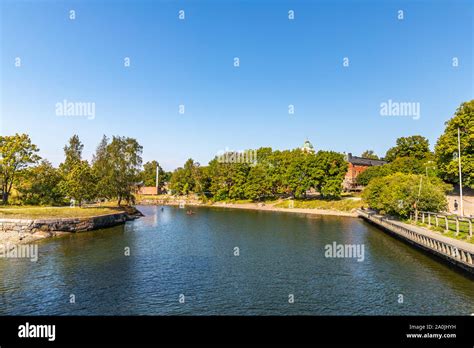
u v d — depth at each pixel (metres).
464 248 23.47
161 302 19.25
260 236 43.44
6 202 58.75
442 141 59.12
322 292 20.91
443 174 61.94
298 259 29.70
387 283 22.42
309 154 102.31
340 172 91.88
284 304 19.02
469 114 55.81
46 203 60.66
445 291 20.56
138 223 58.75
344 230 49.31
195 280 23.38
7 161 57.94
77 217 46.56
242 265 27.56
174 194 142.12
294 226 54.88
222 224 58.00
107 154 67.94
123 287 21.75
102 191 63.75
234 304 19.02
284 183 102.50
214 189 123.69
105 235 43.31
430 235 30.56
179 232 47.22
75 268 26.20
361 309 18.20
